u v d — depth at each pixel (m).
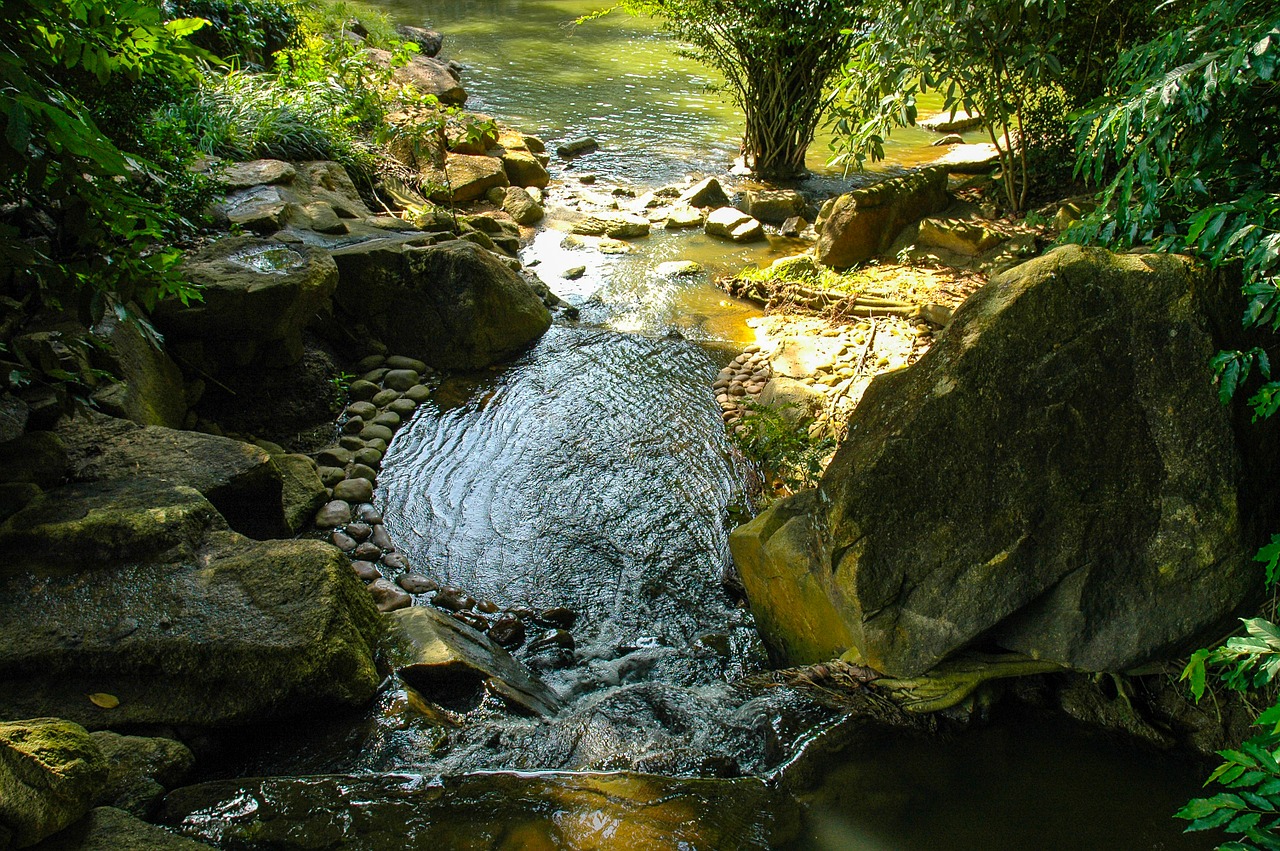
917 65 7.29
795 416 5.62
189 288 3.71
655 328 7.08
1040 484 3.34
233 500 4.23
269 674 3.26
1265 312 3.29
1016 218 8.19
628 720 3.61
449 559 4.67
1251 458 3.28
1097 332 3.30
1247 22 3.52
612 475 5.28
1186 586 3.27
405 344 6.49
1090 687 3.64
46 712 3.12
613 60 16.02
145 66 3.48
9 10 2.78
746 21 9.91
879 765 3.39
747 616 4.35
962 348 3.39
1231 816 2.26
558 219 9.37
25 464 3.87
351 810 2.98
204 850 2.66
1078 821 3.17
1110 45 7.95
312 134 8.65
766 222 9.45
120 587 3.43
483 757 3.32
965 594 3.35
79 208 3.19
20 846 2.51
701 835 3.00
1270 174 3.49
